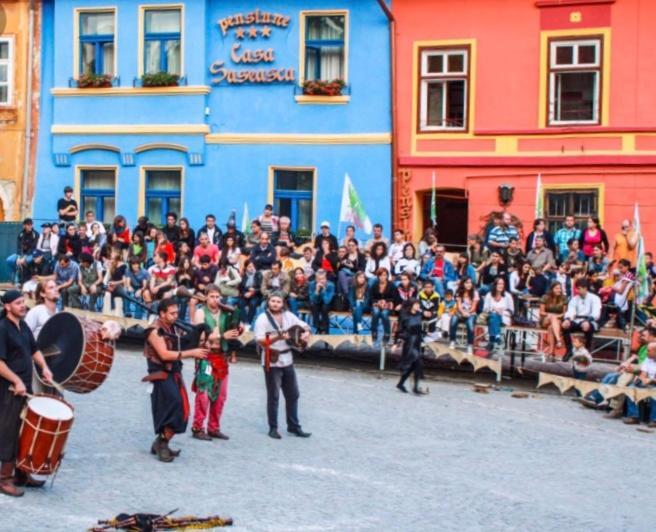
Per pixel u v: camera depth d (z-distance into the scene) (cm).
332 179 2836
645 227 2611
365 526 1160
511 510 1255
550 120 2689
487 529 1177
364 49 2817
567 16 2675
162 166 2948
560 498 1321
